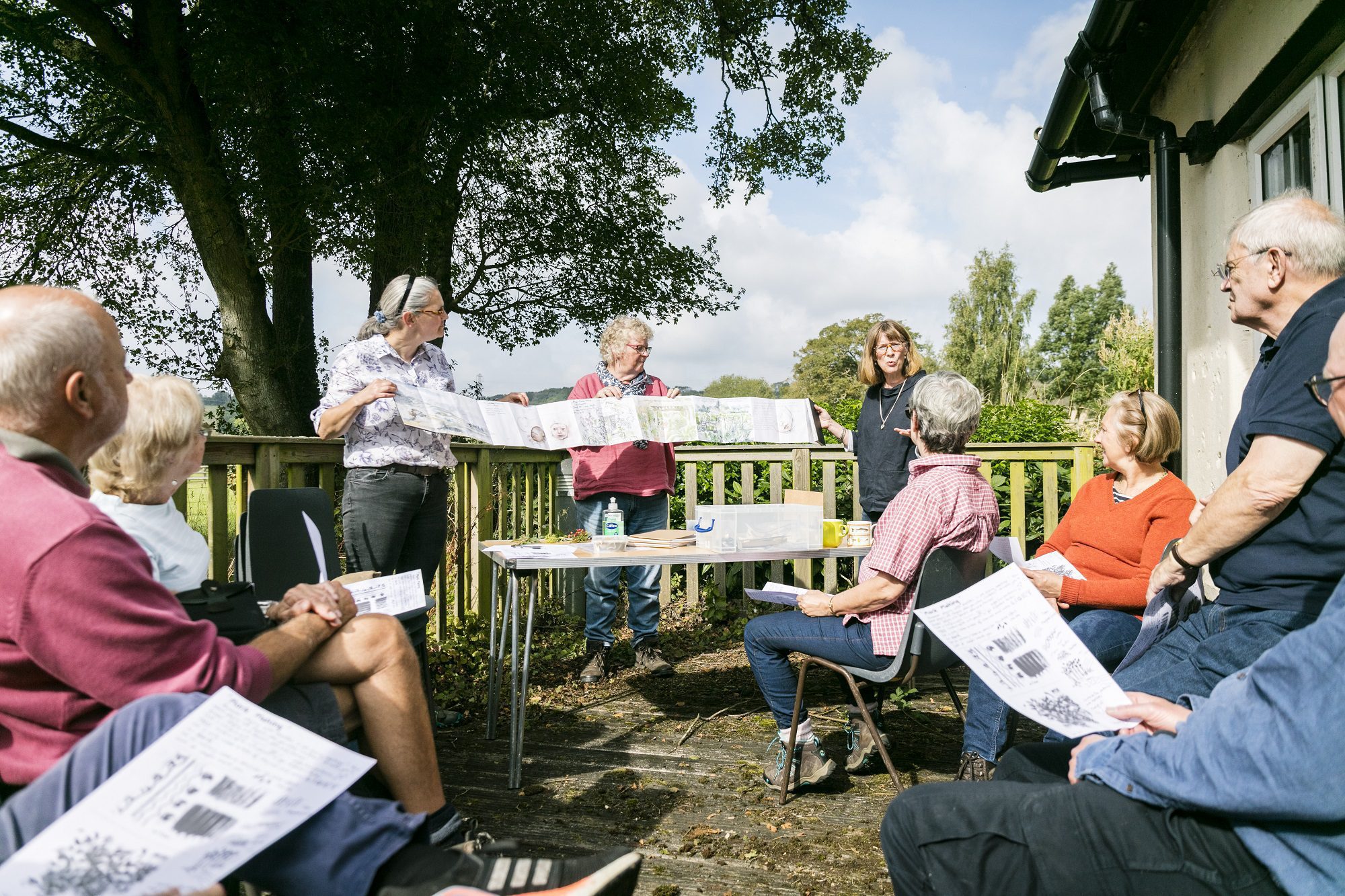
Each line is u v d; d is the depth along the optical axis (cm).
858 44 1376
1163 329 429
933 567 265
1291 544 177
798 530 364
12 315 132
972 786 145
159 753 122
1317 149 304
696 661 500
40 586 124
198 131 870
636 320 454
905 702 399
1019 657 169
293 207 861
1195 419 438
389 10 834
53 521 125
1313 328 171
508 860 136
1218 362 405
